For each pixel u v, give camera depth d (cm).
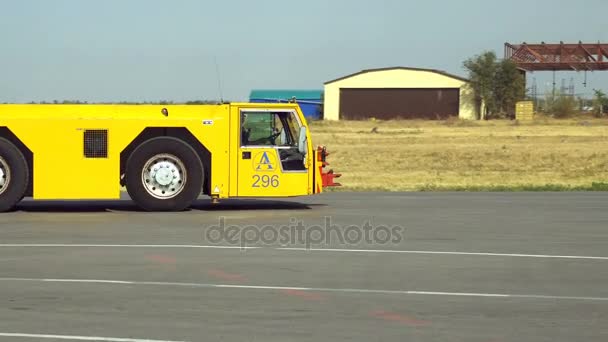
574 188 4422
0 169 3056
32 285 1764
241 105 3127
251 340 1348
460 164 6481
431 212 3130
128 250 2223
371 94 14500
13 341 1338
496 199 3691
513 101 14438
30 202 3516
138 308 1562
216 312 1534
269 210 3184
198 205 3372
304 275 1891
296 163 3155
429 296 1680
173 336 1370
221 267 1983
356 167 6269
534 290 1744
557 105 14225
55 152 3061
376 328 1424
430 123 12169
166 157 3102
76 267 1975
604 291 1738
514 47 15062
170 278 1848
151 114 3098
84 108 3073
